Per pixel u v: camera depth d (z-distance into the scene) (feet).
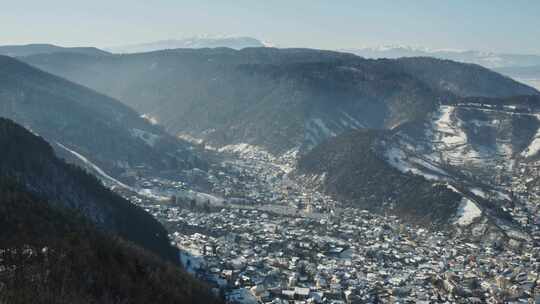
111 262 503.20
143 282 503.61
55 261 450.71
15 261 434.30
